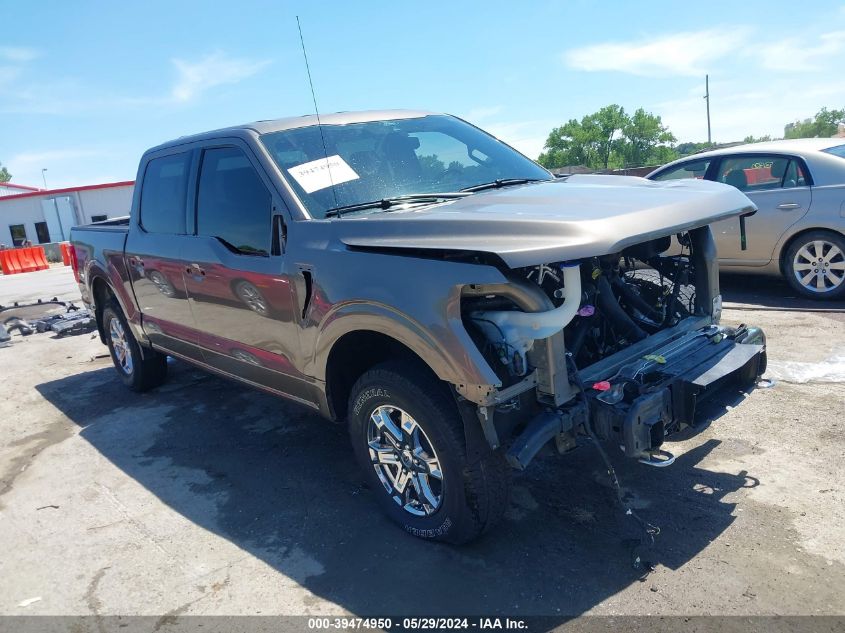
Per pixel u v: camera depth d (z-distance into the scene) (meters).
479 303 2.83
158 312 4.99
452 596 2.84
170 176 4.70
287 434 4.79
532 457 2.71
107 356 7.66
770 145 7.20
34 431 5.38
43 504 4.07
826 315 6.23
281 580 3.08
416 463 3.12
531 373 2.83
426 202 3.53
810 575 2.75
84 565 3.36
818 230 6.71
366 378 3.18
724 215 3.16
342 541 3.34
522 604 2.75
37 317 10.92
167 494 4.05
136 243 5.05
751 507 3.27
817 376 4.77
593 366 3.09
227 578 3.13
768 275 7.41
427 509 3.17
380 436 3.27
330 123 4.09
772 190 6.95
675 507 3.34
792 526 3.08
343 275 3.12
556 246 2.55
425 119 4.46
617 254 3.31
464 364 2.65
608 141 70.94
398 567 3.08
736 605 2.62
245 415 5.25
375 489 3.40
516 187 3.79
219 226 4.12
